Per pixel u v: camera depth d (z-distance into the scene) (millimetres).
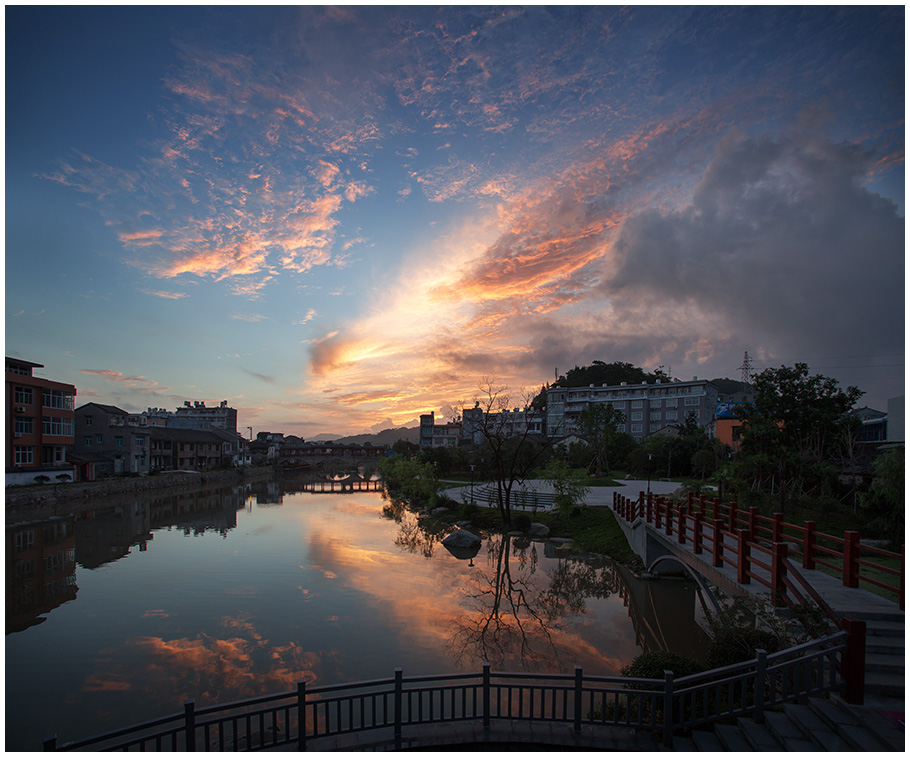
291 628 16578
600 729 8328
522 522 32906
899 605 9305
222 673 13531
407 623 17016
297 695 7969
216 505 49656
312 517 42000
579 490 34000
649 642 15414
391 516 43344
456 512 40156
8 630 16469
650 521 21828
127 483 55562
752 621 11570
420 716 8398
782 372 25469
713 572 13430
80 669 13742
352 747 7824
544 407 100062
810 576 11164
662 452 56031
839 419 25578
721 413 54531
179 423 102938
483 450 57969
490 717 8578
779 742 7383
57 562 25516
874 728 6906
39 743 10375
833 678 7777
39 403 48344
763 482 25328
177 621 17219
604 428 64000
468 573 23547
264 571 23734
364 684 8227
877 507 19750
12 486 44031
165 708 11789
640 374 110812
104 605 18844
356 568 24406
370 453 142500
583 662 14094
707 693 8047
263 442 129500
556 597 19984
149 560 25953
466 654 14625
